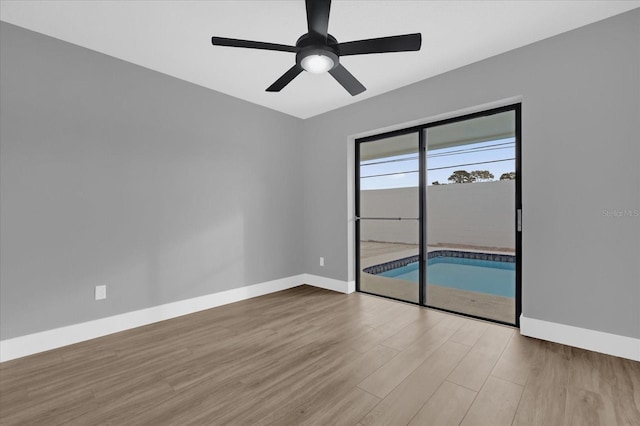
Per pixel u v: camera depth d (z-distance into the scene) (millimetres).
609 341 1963
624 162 1923
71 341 2205
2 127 1963
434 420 1354
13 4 1803
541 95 2232
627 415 1369
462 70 2635
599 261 2006
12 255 1989
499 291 3072
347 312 2887
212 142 3105
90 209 2314
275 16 1973
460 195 3094
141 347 2146
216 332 2418
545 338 2207
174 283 2797
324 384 1656
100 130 2371
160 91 2721
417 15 1957
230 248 3240
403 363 1886
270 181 3660
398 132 3285
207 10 1901
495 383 1649
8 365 1887
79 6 1835
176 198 2822
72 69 2244
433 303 3070
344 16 1959
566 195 2129
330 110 3748
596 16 1962
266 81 2928
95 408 1459
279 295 3514
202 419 1373
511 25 2062
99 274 2354
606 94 1982
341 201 3660
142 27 2068
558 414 1383
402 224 3416
